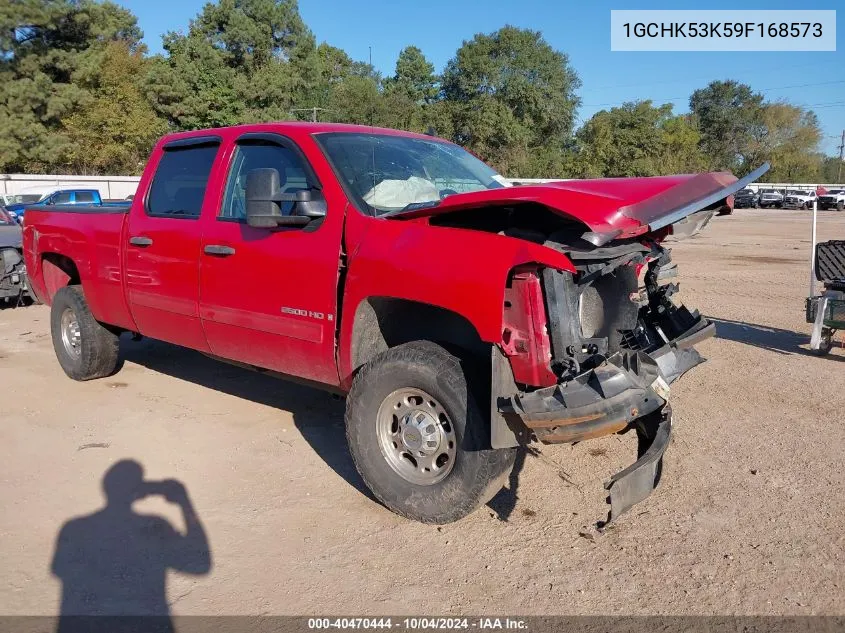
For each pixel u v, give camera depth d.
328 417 5.54
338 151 4.28
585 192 3.37
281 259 4.20
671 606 3.14
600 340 3.53
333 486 4.35
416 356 3.63
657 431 3.54
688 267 15.38
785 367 6.95
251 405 5.83
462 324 3.95
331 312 3.99
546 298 3.33
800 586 3.28
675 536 3.74
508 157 60.16
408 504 3.73
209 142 4.96
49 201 26.20
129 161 49.50
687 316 4.29
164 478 4.45
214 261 4.63
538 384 3.38
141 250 5.25
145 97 50.62
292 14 54.28
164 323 5.23
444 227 3.70
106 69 46.22
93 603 3.17
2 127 38.50
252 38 52.44
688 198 3.45
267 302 4.32
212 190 4.77
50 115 40.25
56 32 41.22
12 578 3.36
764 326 8.92
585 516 3.96
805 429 5.23
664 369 4.00
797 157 83.81
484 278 3.32
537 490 4.29
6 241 9.98
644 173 58.97
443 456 3.72
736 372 6.77
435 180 4.59
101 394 6.10
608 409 3.10
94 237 5.76
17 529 3.81
